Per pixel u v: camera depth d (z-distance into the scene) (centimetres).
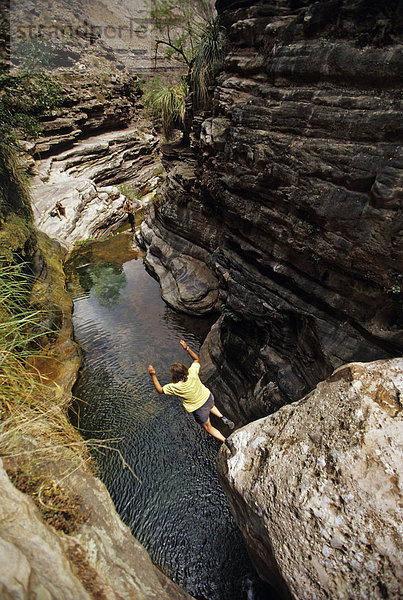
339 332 489
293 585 269
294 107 495
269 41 572
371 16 402
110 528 273
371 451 298
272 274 605
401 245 394
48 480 280
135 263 1300
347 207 434
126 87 2545
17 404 338
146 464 591
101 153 2100
